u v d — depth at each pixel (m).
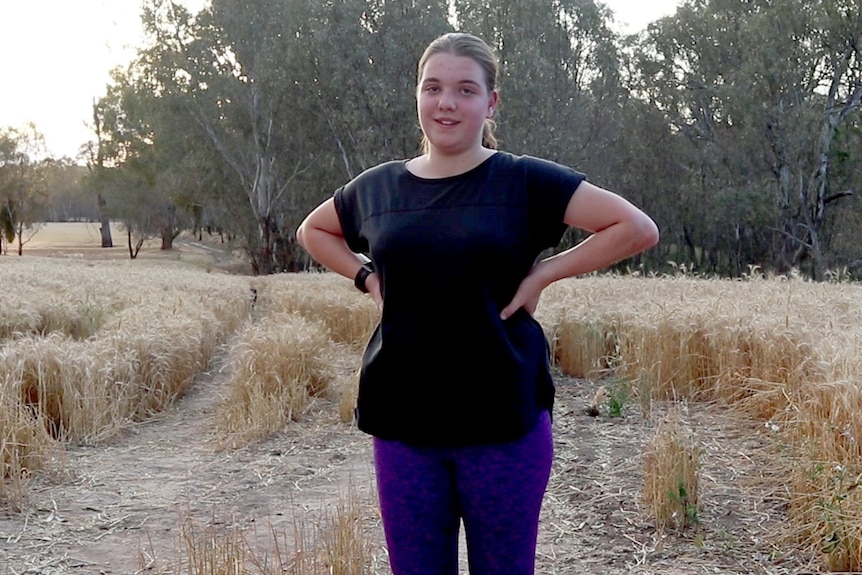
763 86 35.06
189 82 40.28
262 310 19.98
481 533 2.25
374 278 2.46
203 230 87.25
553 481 5.20
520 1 37.06
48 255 61.06
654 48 44.03
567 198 2.17
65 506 4.85
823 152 36.12
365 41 36.25
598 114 42.22
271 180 43.16
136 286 16.83
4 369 6.51
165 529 4.48
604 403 7.35
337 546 3.59
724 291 12.47
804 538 3.99
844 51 35.03
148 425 7.33
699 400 7.56
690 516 4.25
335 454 6.09
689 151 44.94
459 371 2.16
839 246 40.22
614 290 13.41
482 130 2.30
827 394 4.97
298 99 38.28
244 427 6.62
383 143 36.84
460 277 2.11
